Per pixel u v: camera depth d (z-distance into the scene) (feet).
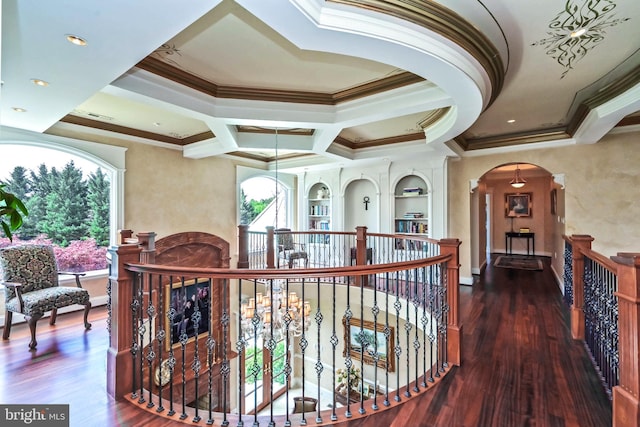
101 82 7.81
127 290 7.50
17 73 7.29
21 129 12.50
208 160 19.92
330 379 19.85
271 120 11.48
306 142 16.46
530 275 20.63
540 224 30.25
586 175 15.52
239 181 21.93
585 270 10.00
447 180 18.76
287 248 21.75
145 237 11.39
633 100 9.55
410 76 9.84
